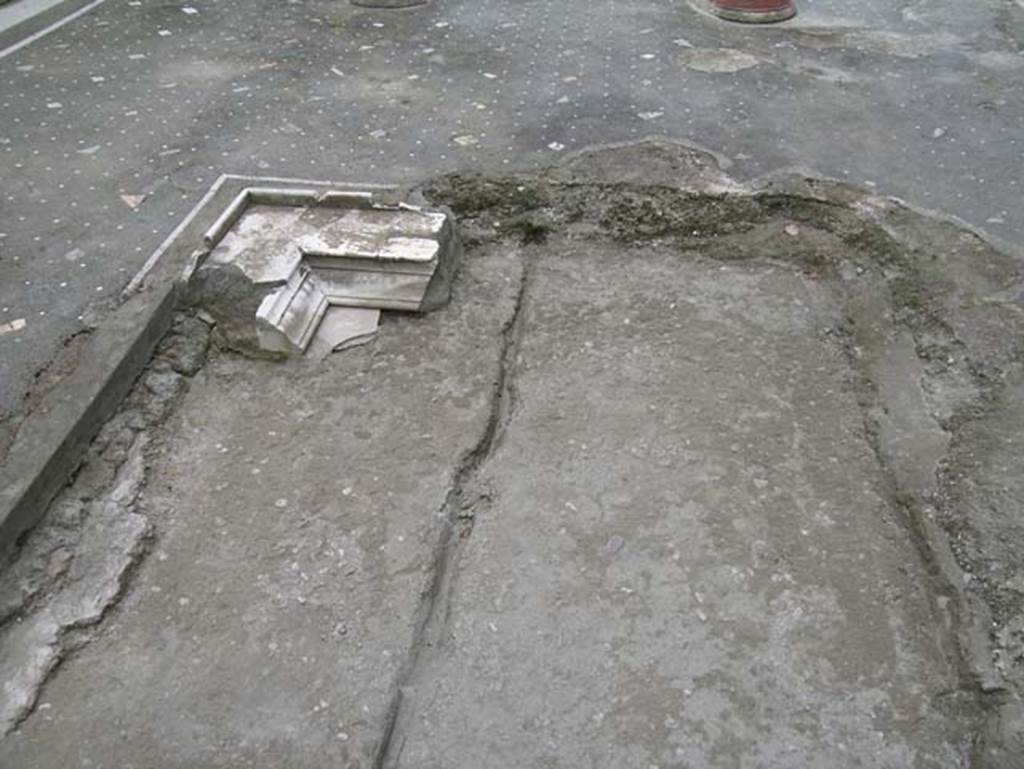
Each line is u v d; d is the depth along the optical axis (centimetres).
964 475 339
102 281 418
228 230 444
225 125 569
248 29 738
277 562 321
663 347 426
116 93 613
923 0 814
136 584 313
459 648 298
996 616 292
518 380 407
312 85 629
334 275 430
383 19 764
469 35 726
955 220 468
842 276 467
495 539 335
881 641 299
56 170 513
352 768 261
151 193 492
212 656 291
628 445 372
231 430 375
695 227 497
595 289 465
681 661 293
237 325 409
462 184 505
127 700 278
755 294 462
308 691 282
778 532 336
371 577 316
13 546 304
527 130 562
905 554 328
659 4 800
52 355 373
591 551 329
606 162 525
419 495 346
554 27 742
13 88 617
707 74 645
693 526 338
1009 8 792
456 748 270
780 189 498
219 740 268
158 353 398
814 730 274
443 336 424
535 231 497
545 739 272
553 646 298
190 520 336
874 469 363
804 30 738
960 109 592
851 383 406
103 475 344
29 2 792
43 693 279
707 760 267
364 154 534
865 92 618
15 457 322
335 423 378
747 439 376
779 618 306
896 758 267
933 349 402
